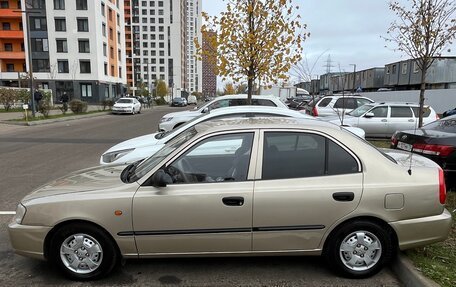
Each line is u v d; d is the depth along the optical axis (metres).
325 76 50.09
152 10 120.56
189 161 3.47
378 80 62.84
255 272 3.62
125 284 3.41
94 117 28.31
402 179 3.41
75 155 10.56
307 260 3.88
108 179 3.69
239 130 3.53
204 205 3.31
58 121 22.98
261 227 3.36
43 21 50.81
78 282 3.46
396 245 3.49
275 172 3.41
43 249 3.40
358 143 3.51
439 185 3.45
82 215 3.31
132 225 3.34
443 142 5.84
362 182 3.38
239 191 3.32
